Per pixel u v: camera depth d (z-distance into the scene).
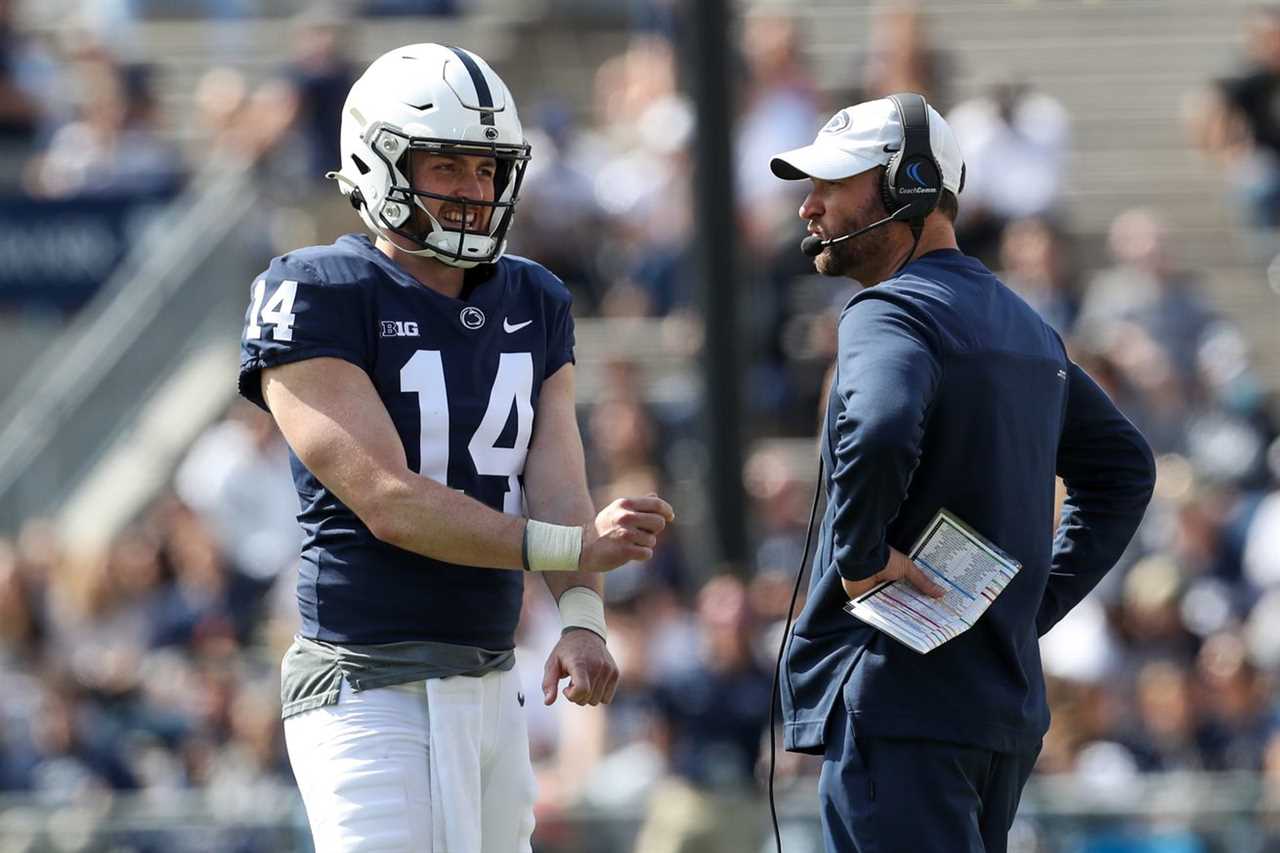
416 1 51.62
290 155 42.47
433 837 13.79
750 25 41.12
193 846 27.94
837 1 49.03
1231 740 30.59
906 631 13.87
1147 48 49.59
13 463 40.69
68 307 42.44
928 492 14.25
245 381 14.09
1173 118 48.25
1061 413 14.90
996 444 14.21
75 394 41.06
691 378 38.09
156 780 30.77
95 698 31.70
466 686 14.01
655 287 39.81
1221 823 27.11
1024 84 45.38
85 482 40.69
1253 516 34.75
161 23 52.88
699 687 28.50
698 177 29.16
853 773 14.26
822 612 14.62
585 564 13.29
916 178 14.61
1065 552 15.52
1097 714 31.09
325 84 42.69
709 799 27.73
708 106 29.09
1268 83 44.91
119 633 35.06
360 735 13.81
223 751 31.02
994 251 40.28
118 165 42.94
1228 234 45.12
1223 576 34.41
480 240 13.91
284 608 35.34
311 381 13.68
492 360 14.14
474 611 14.09
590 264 41.94
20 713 31.31
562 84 51.69
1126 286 39.56
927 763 14.11
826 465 14.58
